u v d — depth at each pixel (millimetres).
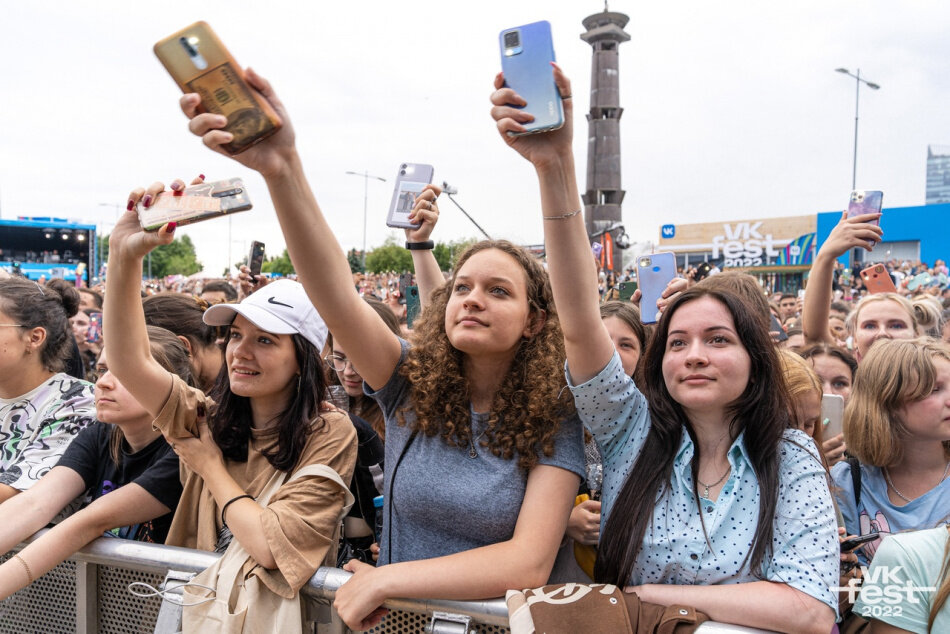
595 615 1348
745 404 1577
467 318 1569
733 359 1543
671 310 1670
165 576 1725
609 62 17797
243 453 1803
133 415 1930
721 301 1602
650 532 1566
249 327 1782
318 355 1853
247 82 1287
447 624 1422
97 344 4914
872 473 2146
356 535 2064
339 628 1587
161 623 1635
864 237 3133
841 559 1761
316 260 1492
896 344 2068
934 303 4230
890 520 2053
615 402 1625
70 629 1881
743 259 29344
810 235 27812
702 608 1417
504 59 1362
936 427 1961
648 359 1735
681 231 30688
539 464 1559
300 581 1533
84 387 2424
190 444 1722
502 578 1415
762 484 1510
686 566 1511
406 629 1536
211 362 2850
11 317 2295
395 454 1688
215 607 1538
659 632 1349
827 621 1359
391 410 1748
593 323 1531
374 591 1431
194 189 1507
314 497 1638
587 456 2207
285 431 1755
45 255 21906
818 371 3100
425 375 1665
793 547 1446
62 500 1960
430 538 1614
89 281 22344
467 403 1654
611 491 1701
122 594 1814
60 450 2236
